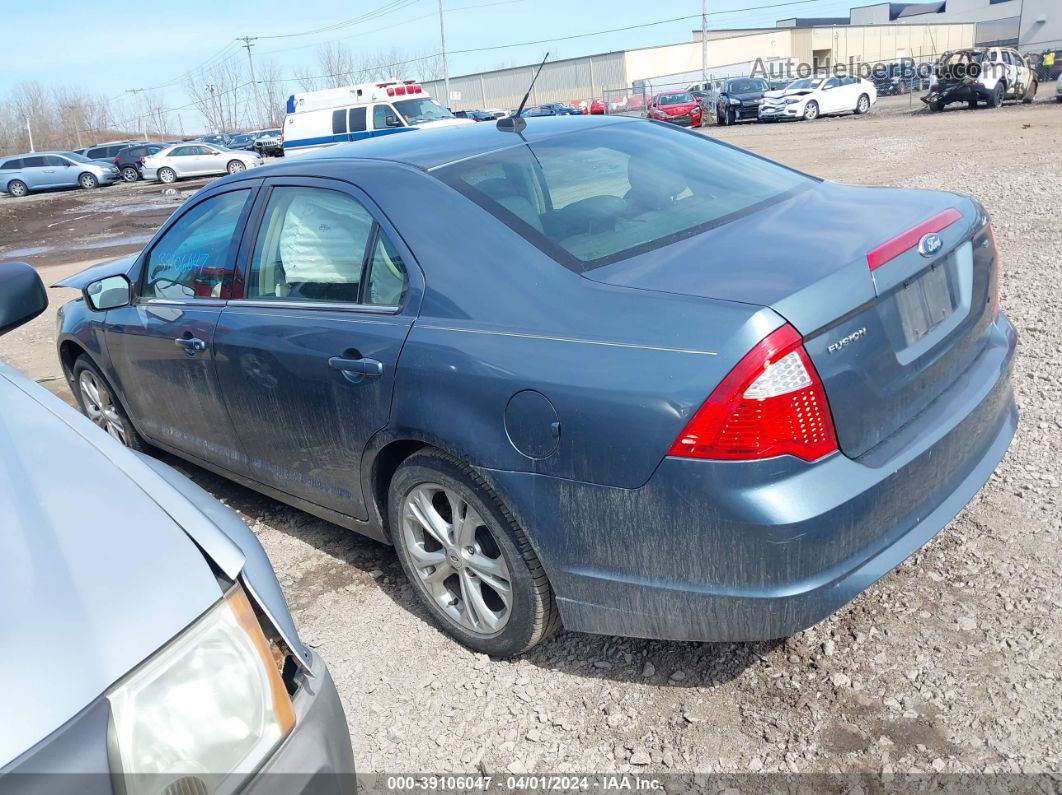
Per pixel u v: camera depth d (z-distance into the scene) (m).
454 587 3.01
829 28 61.22
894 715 2.44
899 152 15.16
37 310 2.80
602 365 2.26
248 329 3.33
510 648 2.80
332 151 3.54
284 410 3.27
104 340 4.29
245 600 1.57
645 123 3.72
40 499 1.62
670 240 2.66
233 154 34.09
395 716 2.70
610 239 2.70
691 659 2.77
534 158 3.12
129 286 3.98
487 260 2.66
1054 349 4.83
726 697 2.59
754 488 2.10
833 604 2.19
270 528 4.01
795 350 2.10
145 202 26.34
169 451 4.33
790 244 2.47
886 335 2.32
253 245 3.46
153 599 1.43
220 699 1.44
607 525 2.34
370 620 3.21
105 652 1.34
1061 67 32.97
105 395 4.66
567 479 2.36
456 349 2.58
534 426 2.39
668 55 60.50
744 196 3.06
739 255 2.44
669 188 3.07
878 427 2.29
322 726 1.62
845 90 31.50
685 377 2.13
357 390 2.89
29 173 34.06
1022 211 8.34
